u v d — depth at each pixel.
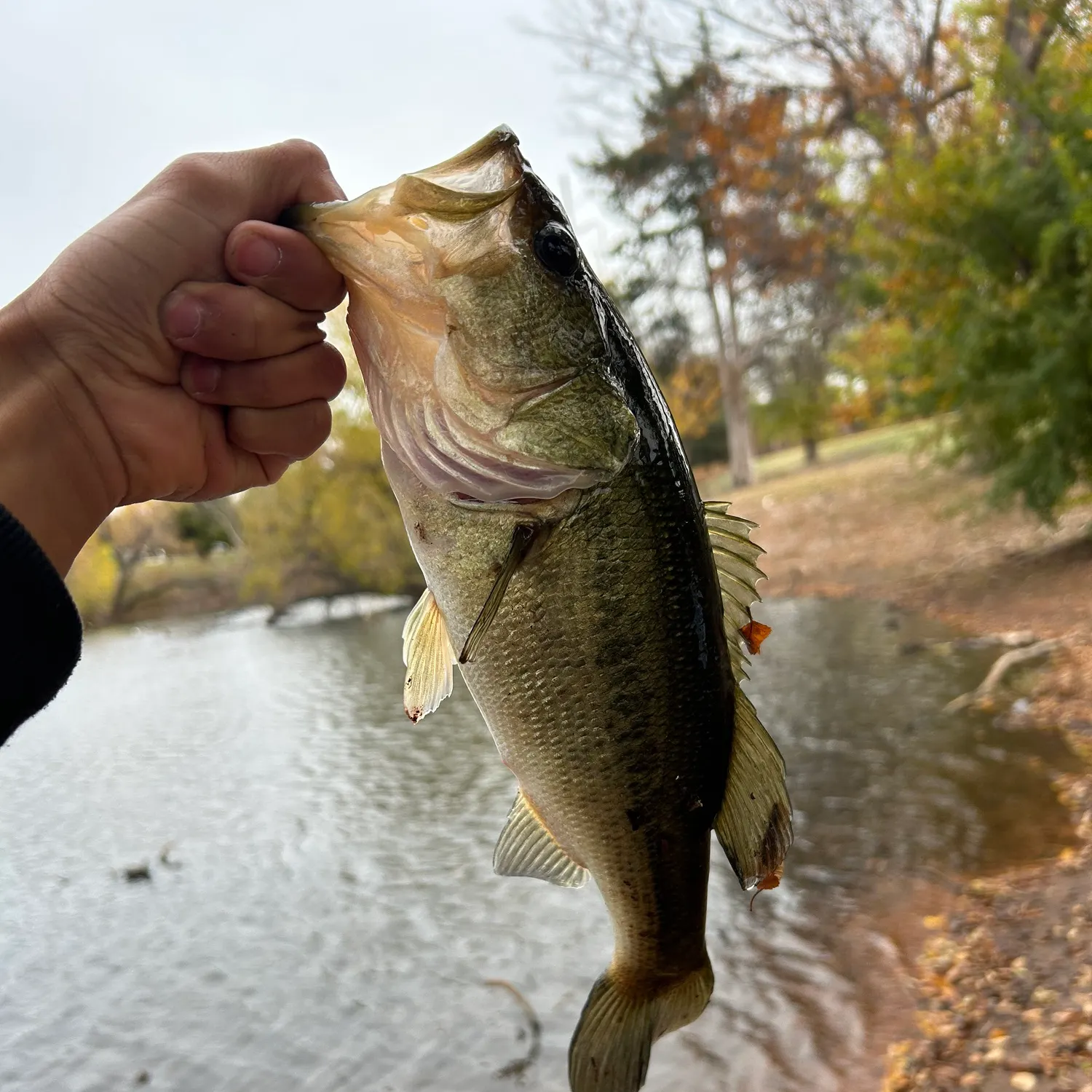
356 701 13.47
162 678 17.17
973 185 10.59
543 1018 4.84
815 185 22.66
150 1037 5.30
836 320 30.33
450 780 9.20
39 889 7.59
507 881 6.58
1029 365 10.21
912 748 7.46
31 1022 5.61
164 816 9.13
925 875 5.39
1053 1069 3.54
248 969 5.90
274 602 24.42
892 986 4.42
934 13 16.09
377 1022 5.07
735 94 23.05
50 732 13.31
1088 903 4.56
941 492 19.23
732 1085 3.96
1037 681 8.26
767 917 5.30
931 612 11.93
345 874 7.16
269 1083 4.73
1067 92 9.47
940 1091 3.62
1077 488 13.00
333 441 23.39
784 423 36.81
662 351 35.38
